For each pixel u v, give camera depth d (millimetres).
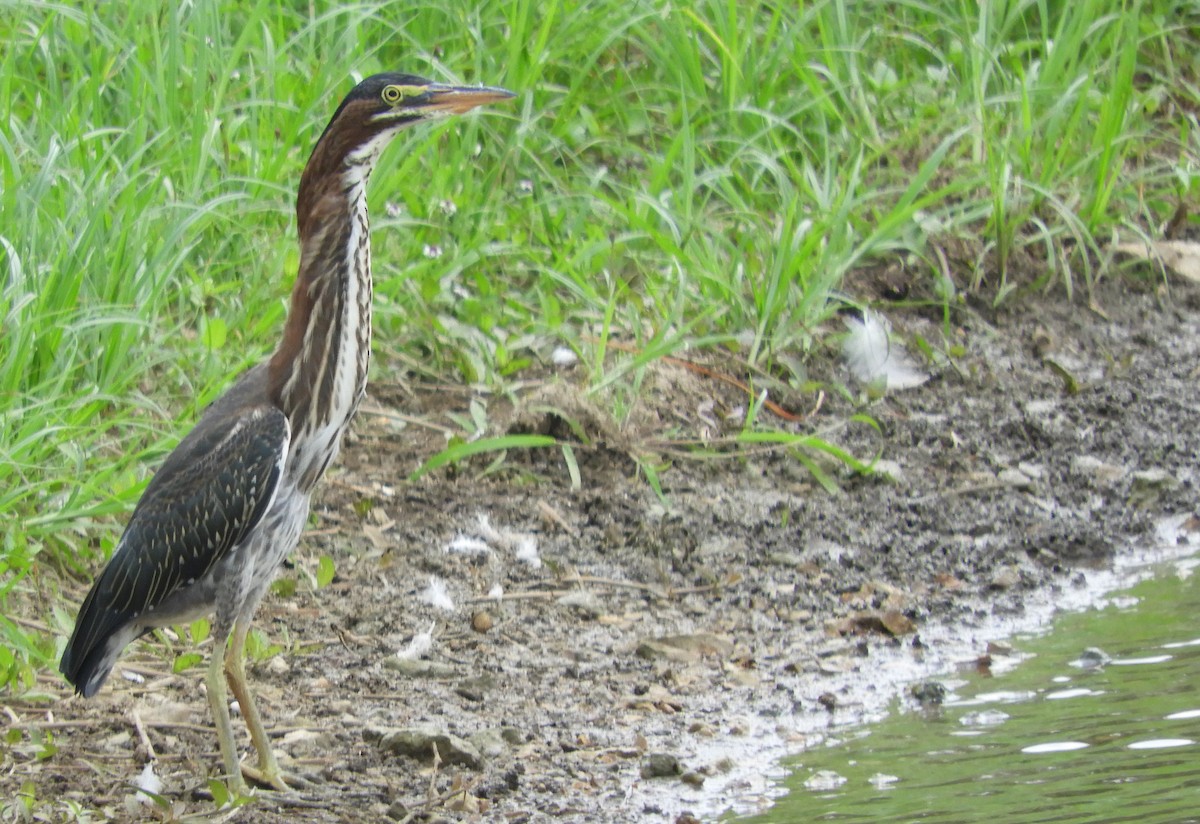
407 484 11922
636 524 11758
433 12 15914
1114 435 13312
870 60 17078
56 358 10922
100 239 11641
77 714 9219
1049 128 15461
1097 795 8172
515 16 15383
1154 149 16875
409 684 9836
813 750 9094
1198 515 12336
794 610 10984
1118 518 12305
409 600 10734
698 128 15617
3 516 9945
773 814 8297
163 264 12078
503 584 11039
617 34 15344
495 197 14477
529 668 10109
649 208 14297
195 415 11242
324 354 8883
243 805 8383
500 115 14648
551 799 8633
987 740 9000
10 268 11016
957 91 16250
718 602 11055
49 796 8375
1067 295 15008
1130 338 14656
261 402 8852
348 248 8898
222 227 12938
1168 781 8273
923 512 12227
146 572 8688
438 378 12969
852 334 13906
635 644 10445
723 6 16094
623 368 12406
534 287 13859
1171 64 17172
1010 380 13938
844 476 12547
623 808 8508
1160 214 16203
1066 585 11375
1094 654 10094
